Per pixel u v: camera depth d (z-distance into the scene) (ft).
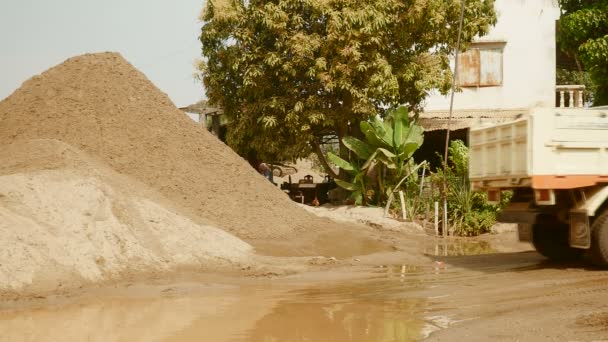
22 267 29.19
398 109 59.67
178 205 42.57
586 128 33.96
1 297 27.37
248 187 47.88
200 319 24.07
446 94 67.62
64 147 41.01
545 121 33.47
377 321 23.67
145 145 47.16
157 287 30.32
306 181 81.76
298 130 64.03
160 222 36.96
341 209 61.77
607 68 63.57
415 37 66.90
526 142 33.71
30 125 48.39
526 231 39.96
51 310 25.70
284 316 24.53
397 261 40.29
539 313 24.11
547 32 74.18
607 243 34.22
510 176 35.40
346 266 38.01
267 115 64.54
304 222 47.09
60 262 30.58
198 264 34.83
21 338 21.24
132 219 36.06
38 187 35.01
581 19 65.57
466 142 74.64
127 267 32.63
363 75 63.26
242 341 20.88
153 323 23.40
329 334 21.80
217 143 51.21
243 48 64.80
